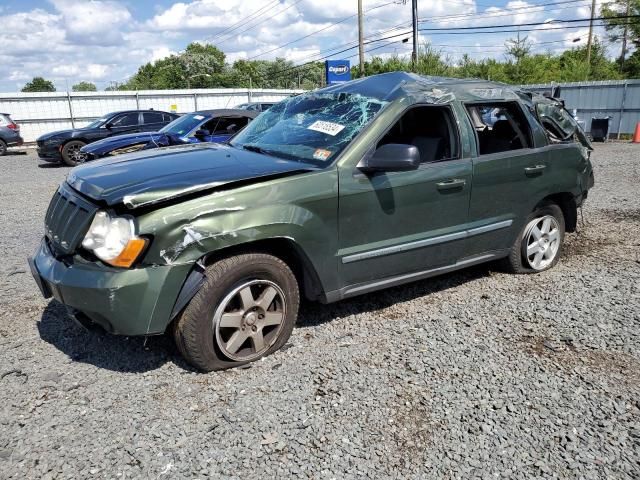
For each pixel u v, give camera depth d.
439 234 4.04
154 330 2.92
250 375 3.17
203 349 3.07
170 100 28.20
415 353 3.46
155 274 2.86
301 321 3.93
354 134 3.63
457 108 4.12
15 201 9.10
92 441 2.57
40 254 3.38
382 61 37.03
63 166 15.26
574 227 5.41
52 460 2.44
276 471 2.39
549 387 3.08
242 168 3.30
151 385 3.06
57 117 25.86
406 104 3.80
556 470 2.43
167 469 2.39
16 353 3.44
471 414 2.82
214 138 9.42
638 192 9.13
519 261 4.88
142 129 15.93
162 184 2.97
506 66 43.09
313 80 85.88
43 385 3.05
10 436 2.60
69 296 2.95
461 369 3.27
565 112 5.16
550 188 4.77
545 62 44.12
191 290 2.98
